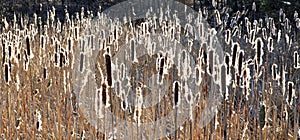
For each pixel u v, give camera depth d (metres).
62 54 5.25
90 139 5.20
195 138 4.68
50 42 8.65
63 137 5.31
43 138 5.51
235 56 4.07
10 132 5.38
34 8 18.17
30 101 5.83
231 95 4.71
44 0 19.12
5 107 5.70
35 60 8.20
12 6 18.34
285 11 13.41
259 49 4.34
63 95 5.96
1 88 6.22
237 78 4.16
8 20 17.33
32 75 6.93
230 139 4.71
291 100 4.12
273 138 4.89
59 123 5.33
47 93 6.53
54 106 6.32
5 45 5.21
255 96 5.05
